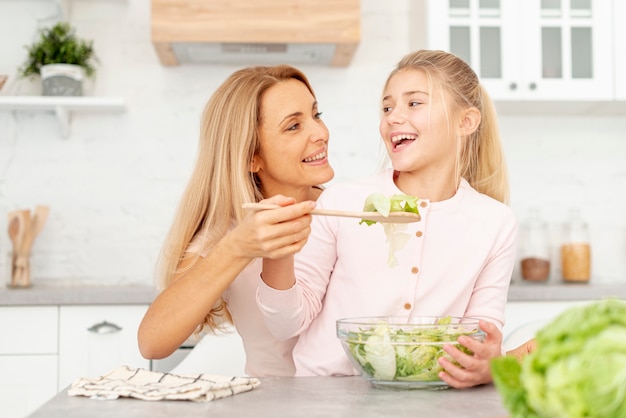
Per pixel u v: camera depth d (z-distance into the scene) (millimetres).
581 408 678
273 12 3133
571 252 3391
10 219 3250
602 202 3617
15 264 3232
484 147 1916
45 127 3465
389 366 1175
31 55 3354
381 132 1790
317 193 2107
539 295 2992
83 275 3453
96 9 3508
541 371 704
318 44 3188
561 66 3320
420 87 1727
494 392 1176
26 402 2852
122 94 3500
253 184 1889
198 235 1818
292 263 1418
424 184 1730
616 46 3324
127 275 3471
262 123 1858
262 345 1789
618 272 3605
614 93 3322
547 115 3621
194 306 1391
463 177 1892
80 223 3465
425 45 3322
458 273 1624
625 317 695
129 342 2881
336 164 3543
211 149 1831
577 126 3633
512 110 3537
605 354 679
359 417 962
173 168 3508
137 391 1112
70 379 2865
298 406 1050
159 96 3512
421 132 1704
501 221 1689
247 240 1322
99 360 2865
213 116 1859
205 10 3121
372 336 1184
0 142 3443
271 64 3479
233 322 1867
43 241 3445
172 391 1100
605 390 671
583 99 3316
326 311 1658
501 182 1926
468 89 1830
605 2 3330
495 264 1667
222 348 2229
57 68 3270
